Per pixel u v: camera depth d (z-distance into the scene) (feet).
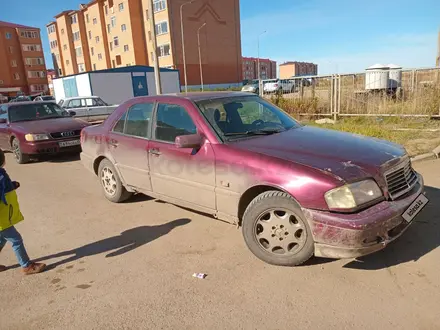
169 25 149.59
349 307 8.64
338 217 9.18
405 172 10.85
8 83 228.43
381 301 8.79
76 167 26.14
